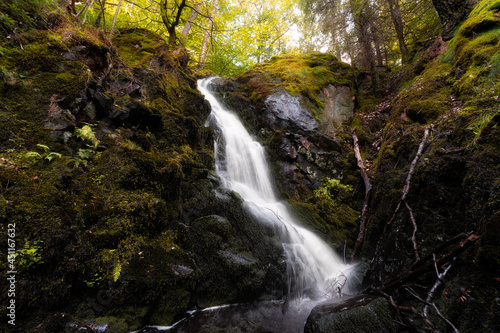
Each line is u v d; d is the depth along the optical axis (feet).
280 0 44.96
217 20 33.50
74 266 7.70
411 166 13.70
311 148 23.11
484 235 8.09
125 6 26.61
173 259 10.03
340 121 26.61
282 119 24.44
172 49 22.00
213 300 10.86
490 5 18.86
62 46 11.32
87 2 15.24
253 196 19.42
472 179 10.23
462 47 18.84
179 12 22.66
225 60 37.81
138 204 9.76
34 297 6.70
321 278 14.84
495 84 13.88
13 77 9.59
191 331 9.07
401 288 9.85
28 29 11.05
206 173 14.82
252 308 11.32
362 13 30.53
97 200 9.19
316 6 35.45
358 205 20.38
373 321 8.52
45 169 8.63
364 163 21.91
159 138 13.83
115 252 8.70
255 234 13.99
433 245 10.84
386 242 13.43
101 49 12.73
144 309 8.63
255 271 11.87
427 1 30.42
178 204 12.16
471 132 12.16
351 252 17.35
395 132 18.79
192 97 18.95
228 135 21.70
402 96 22.18
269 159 22.84
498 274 7.52
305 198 20.85
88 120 11.09
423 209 12.08
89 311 7.66
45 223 7.51
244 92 28.07
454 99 16.53
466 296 7.99
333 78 29.94
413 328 7.96
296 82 27.89
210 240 11.74
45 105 9.80
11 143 8.50
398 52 49.19
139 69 16.35
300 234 17.03
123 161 10.49
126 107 12.32
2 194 7.33
